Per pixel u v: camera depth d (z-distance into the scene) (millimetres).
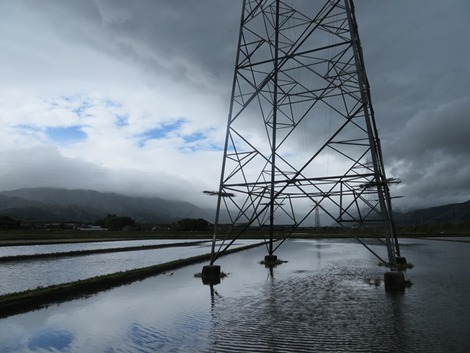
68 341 9633
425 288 16703
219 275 21781
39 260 33344
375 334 9711
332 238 80875
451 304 13227
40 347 9195
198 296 15719
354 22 21125
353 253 39688
